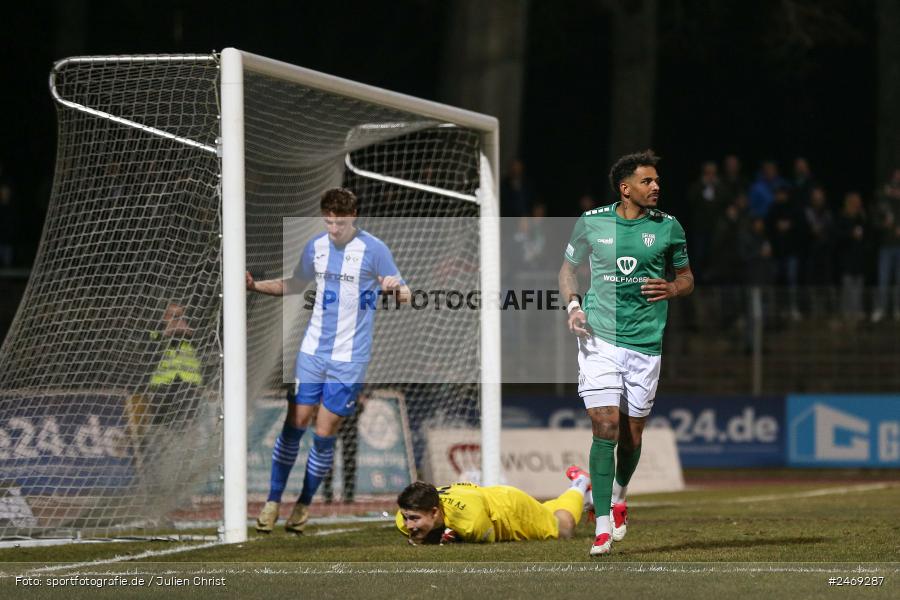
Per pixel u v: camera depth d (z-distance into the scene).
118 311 30.36
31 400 30.11
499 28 74.12
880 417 61.28
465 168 37.72
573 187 111.06
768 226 68.81
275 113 31.89
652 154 22.91
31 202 91.12
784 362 61.94
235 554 25.16
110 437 29.89
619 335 22.83
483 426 35.81
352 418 39.06
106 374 30.25
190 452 29.41
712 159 110.31
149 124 30.36
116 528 29.53
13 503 29.45
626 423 23.45
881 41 91.69
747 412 61.44
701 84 109.69
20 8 93.12
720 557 22.61
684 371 62.28
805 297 61.62
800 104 109.12
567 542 26.08
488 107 74.06
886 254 69.00
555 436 51.12
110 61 29.69
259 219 33.09
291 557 24.33
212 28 100.31
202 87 29.72
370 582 19.84
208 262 29.86
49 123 93.94
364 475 39.62
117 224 30.44
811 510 36.16
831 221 68.81
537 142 112.12
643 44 85.81
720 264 66.25
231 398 28.08
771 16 96.19
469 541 26.28
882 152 91.69
